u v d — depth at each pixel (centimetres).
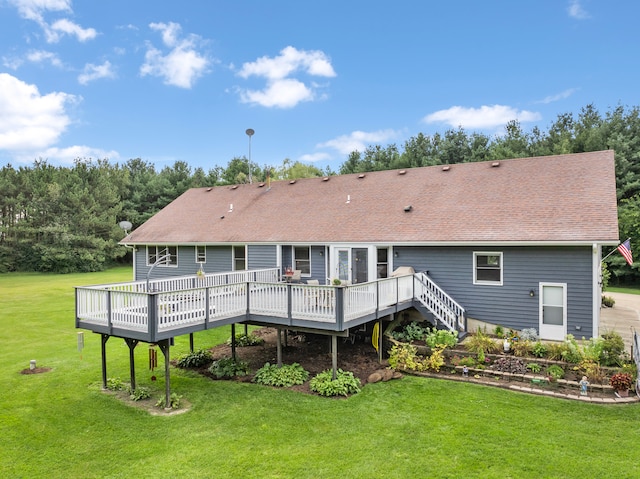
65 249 4112
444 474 623
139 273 2245
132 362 993
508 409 854
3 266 4116
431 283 1345
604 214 1210
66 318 1912
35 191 4353
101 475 641
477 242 1281
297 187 2169
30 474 648
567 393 923
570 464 643
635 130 3167
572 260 1195
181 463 671
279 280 1681
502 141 3638
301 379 1057
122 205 4834
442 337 1180
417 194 1691
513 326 1284
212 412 878
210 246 1975
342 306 990
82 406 920
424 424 795
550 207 1323
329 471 638
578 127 3462
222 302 1044
